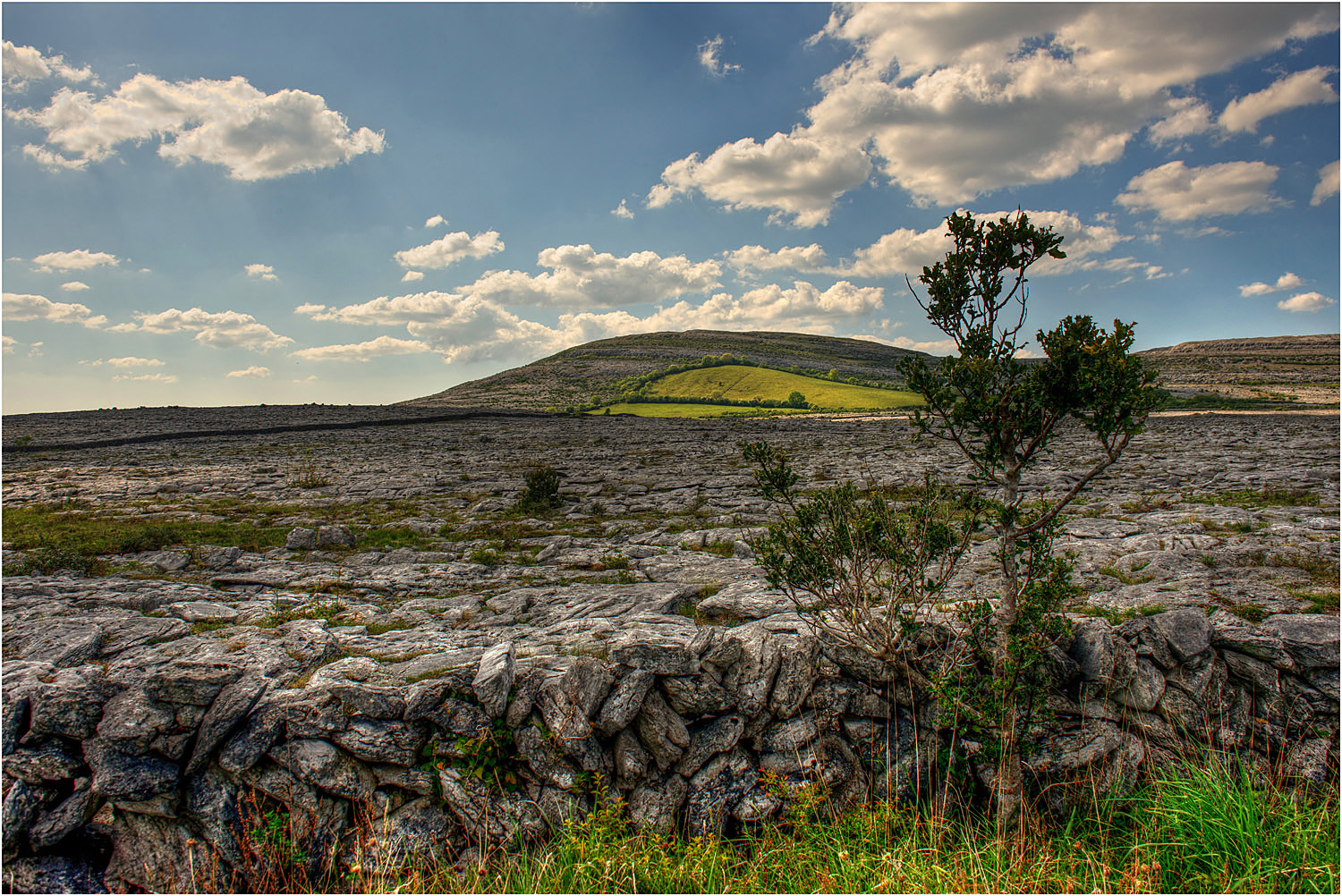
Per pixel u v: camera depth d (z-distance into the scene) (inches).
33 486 1400.1
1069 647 296.0
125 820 237.9
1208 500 893.8
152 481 1456.7
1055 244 211.3
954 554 257.9
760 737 275.1
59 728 240.7
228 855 236.7
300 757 248.8
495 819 248.7
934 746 275.0
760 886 223.1
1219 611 315.3
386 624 448.8
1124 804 257.6
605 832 236.7
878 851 233.6
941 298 230.1
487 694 258.7
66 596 493.4
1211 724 268.7
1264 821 223.0
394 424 3363.7
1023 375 218.2
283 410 4153.5
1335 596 370.3
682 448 2176.4
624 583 584.1
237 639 357.4
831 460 1665.8
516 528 923.4
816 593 272.5
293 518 1006.4
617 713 264.1
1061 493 992.9
